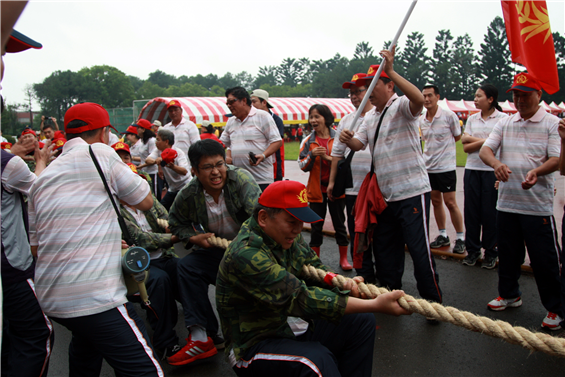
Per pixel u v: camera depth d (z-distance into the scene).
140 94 142.88
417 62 90.94
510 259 3.72
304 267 2.54
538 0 2.99
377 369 3.05
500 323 1.96
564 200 7.90
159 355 3.28
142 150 8.14
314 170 5.08
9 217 2.62
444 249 5.49
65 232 2.19
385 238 3.94
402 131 3.64
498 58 75.94
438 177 5.39
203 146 2.95
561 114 37.91
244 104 5.09
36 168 3.40
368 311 2.08
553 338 1.86
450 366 3.05
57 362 3.41
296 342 2.14
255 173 5.23
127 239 2.47
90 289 2.19
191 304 3.17
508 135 3.62
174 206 3.28
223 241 3.11
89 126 2.42
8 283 2.58
